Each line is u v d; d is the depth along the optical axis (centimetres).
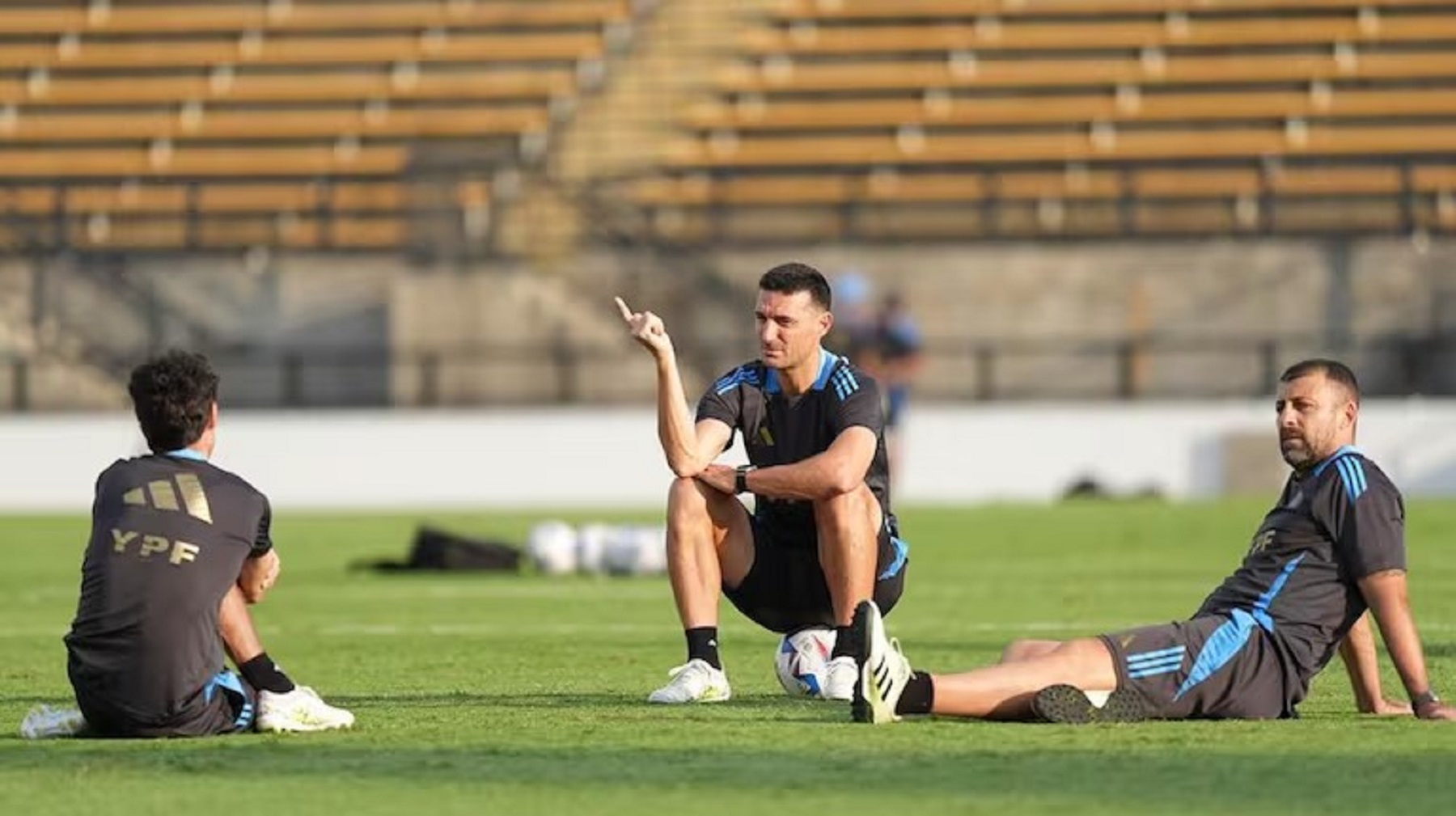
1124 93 12794
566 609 5256
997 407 11019
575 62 13125
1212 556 7038
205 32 13375
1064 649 2680
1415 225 11944
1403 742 2495
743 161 12581
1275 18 13088
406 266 11669
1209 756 2388
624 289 11706
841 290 11069
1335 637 2708
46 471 11106
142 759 2427
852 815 2033
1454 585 5756
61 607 5531
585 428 11106
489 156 11844
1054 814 2031
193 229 12419
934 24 13188
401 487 11112
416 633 4616
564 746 2528
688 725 2730
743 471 3005
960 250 11706
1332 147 12406
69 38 13412
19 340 11675
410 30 13288
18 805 2130
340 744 2553
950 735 2566
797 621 3138
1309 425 2709
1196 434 10881
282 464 11131
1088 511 9375
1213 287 11581
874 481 3078
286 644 4391
